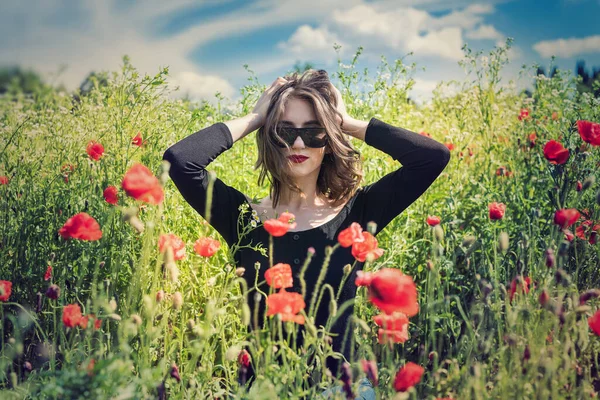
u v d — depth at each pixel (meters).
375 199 2.53
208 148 2.40
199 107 3.53
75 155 3.27
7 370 2.38
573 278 2.52
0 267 2.75
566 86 4.59
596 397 1.88
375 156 3.56
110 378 1.58
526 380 1.78
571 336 2.11
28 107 3.71
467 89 4.50
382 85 3.65
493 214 2.51
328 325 1.85
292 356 1.83
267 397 1.66
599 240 2.62
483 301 2.04
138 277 2.10
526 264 2.60
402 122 4.25
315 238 2.39
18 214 2.98
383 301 1.65
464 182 3.93
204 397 2.03
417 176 2.45
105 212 2.71
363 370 1.68
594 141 2.72
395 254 3.10
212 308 1.83
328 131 2.40
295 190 2.46
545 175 3.40
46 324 2.51
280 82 2.54
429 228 3.24
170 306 2.43
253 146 3.75
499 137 4.38
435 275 2.23
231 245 2.53
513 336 1.78
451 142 4.30
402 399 1.64
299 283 2.34
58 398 1.73
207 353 2.12
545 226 2.98
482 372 1.86
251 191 3.51
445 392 1.88
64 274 2.54
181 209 3.06
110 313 1.87
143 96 3.08
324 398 1.85
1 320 2.22
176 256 2.10
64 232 2.03
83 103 3.99
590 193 3.00
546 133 3.96
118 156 3.07
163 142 3.15
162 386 1.78
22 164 3.18
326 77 2.55
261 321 2.37
